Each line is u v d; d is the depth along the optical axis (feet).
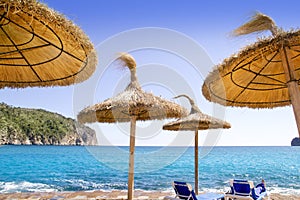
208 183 45.93
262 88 14.57
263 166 85.25
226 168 77.51
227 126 22.62
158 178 51.80
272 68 12.84
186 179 51.11
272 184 44.55
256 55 10.57
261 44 9.22
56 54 10.46
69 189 37.27
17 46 10.30
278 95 15.17
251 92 14.96
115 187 39.52
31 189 36.99
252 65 12.53
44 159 94.79
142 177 53.67
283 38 8.79
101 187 39.68
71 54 10.04
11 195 26.73
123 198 24.76
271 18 9.23
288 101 15.35
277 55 11.82
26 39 9.84
